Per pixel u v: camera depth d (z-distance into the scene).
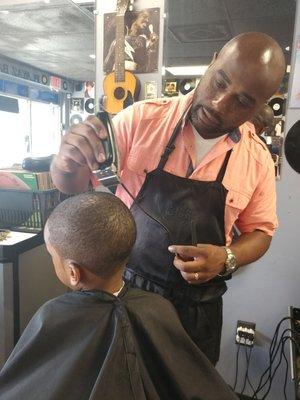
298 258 1.59
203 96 0.82
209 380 0.74
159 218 0.91
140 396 0.65
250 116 0.81
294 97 1.48
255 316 1.69
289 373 1.66
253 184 0.97
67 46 3.79
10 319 1.57
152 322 0.73
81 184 0.87
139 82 1.47
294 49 1.46
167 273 0.91
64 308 0.71
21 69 4.76
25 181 1.74
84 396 0.65
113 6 1.46
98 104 1.53
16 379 0.68
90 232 0.66
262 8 2.06
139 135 0.95
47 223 0.71
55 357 0.68
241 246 0.96
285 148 1.52
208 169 0.92
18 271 1.59
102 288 0.73
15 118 5.06
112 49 1.48
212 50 2.55
